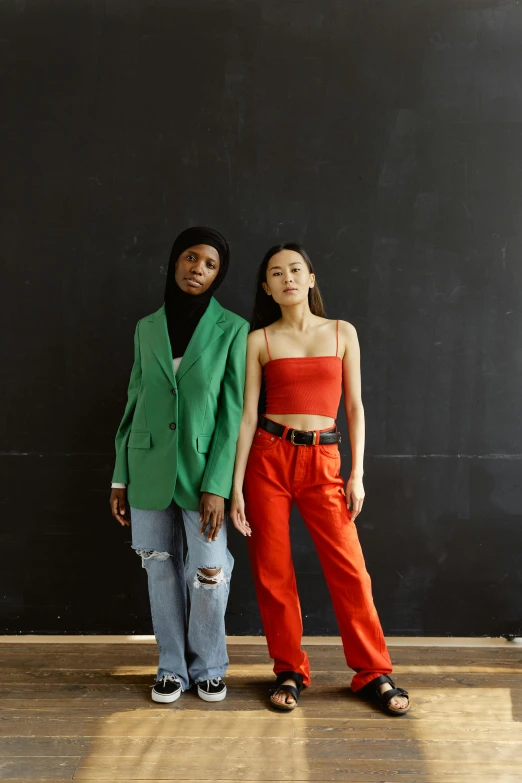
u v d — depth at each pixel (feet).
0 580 9.16
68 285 9.04
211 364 7.25
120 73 8.91
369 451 9.05
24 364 9.09
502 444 9.05
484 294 8.97
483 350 9.01
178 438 7.20
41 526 9.15
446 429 9.04
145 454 7.30
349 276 8.97
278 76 8.87
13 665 8.28
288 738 6.61
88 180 8.98
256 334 7.71
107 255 9.02
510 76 8.85
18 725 6.83
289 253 7.55
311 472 7.44
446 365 9.01
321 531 7.54
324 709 7.19
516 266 8.96
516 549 9.08
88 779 5.93
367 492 9.08
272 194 8.93
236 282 8.98
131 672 8.11
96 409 9.09
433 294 8.97
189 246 7.36
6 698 7.41
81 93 8.94
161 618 7.49
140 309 9.04
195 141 8.93
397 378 9.02
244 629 9.14
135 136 8.94
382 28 8.85
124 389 9.08
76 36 8.91
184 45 8.89
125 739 6.57
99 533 9.13
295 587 7.66
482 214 8.93
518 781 5.92
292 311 7.66
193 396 7.20
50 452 9.11
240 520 7.42
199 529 7.23
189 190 8.95
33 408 9.11
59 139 8.97
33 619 9.16
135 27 8.89
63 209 9.01
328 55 8.85
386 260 8.95
